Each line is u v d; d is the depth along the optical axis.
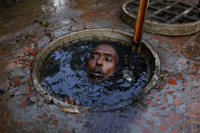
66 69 0.66
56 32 0.80
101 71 0.57
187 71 0.58
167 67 0.60
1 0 1.10
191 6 1.01
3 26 0.84
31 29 0.82
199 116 0.44
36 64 0.61
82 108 0.45
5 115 0.43
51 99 0.47
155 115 0.43
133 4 1.06
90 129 0.40
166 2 1.12
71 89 0.57
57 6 1.12
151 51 0.67
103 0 1.25
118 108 0.45
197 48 0.71
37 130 0.40
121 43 0.81
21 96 0.48
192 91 0.50
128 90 0.57
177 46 0.72
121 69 0.65
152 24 0.78
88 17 0.96
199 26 0.80
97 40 0.84
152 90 0.50
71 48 0.77
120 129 0.40
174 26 0.75
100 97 0.55
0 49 0.68
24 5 1.13
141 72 0.64
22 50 0.68
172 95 0.49
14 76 0.55
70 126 0.41
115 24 0.89
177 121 0.42
